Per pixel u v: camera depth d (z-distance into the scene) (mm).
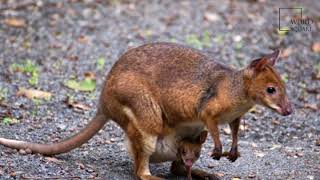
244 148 12750
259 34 20016
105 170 11078
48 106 14203
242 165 11820
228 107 10219
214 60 10688
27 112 13711
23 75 16062
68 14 20750
